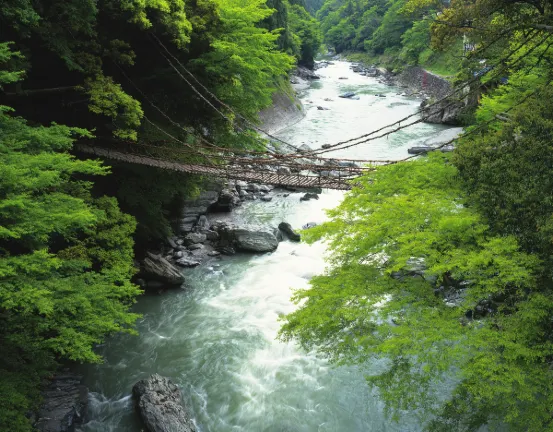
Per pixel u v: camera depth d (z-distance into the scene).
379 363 13.55
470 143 12.80
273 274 18.78
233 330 15.34
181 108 23.75
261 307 16.59
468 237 9.76
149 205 19.77
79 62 17.80
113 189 20.17
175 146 22.39
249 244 20.56
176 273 17.91
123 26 19.73
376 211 11.16
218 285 18.12
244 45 22.53
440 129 40.06
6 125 11.16
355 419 11.80
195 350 14.42
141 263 18.27
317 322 9.45
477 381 7.75
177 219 22.11
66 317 9.73
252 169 20.92
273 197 27.31
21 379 9.40
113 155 19.31
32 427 9.95
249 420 11.80
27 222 8.71
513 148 11.63
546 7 15.72
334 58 101.06
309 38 74.88
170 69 22.17
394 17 77.50
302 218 24.31
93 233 13.61
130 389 12.85
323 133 39.16
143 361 13.98
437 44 18.61
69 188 13.98
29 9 14.25
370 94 57.38
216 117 23.64
